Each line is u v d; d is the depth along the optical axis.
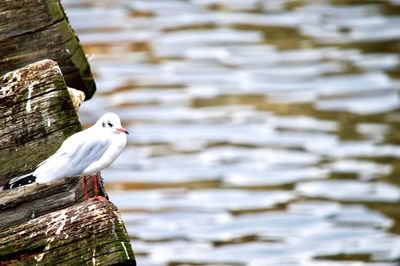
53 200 5.98
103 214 5.49
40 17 6.89
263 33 33.34
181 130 25.27
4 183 5.81
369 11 35.09
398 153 23.47
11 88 5.79
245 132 25.11
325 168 22.80
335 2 36.34
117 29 34.03
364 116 25.92
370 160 23.14
